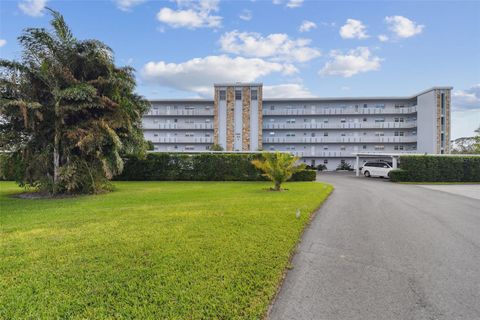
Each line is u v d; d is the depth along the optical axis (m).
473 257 5.23
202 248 5.32
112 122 14.38
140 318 3.15
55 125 13.55
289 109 49.75
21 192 15.07
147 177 23.83
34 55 13.64
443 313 3.39
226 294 3.66
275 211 8.69
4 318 3.19
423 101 44.94
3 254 5.09
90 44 14.29
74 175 13.70
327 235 6.61
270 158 15.68
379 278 4.33
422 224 7.76
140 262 4.69
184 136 49.91
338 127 48.91
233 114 45.78
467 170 24.61
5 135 13.42
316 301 3.66
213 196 12.60
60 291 3.75
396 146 48.28
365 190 16.58
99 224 7.18
